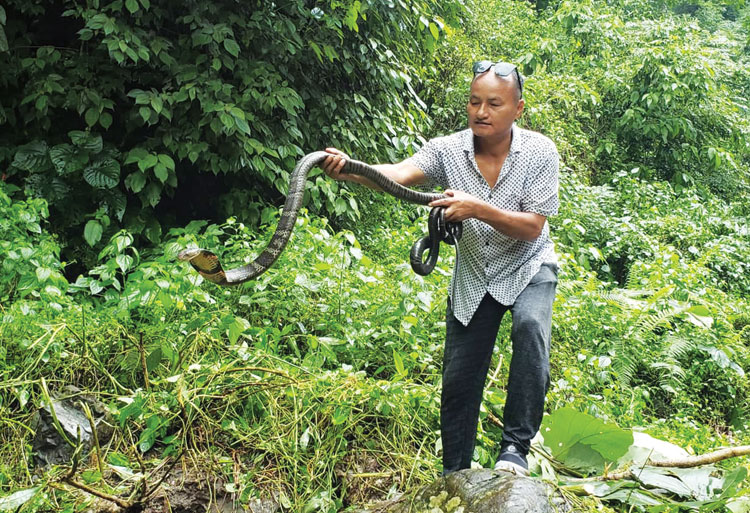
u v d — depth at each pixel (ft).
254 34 18.86
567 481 11.34
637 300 20.97
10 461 10.76
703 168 40.75
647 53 38.99
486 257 10.16
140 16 17.03
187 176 19.80
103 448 11.21
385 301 14.43
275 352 12.84
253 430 11.48
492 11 42.52
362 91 22.29
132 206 18.12
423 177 10.56
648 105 37.58
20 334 12.11
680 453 12.55
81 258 17.22
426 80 29.22
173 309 13.15
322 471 11.19
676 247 29.32
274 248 9.18
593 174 37.37
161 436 11.34
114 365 12.58
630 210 31.27
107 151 16.71
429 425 12.48
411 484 11.23
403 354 13.43
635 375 18.75
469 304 10.23
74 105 16.60
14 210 14.11
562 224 27.48
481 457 11.89
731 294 26.94
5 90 17.44
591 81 40.68
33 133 17.87
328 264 14.33
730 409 19.29
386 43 22.20
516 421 9.75
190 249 8.31
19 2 16.99
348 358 13.79
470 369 10.34
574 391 14.88
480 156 10.14
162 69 17.49
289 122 18.97
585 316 18.38
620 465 11.94
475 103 9.62
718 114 40.22
